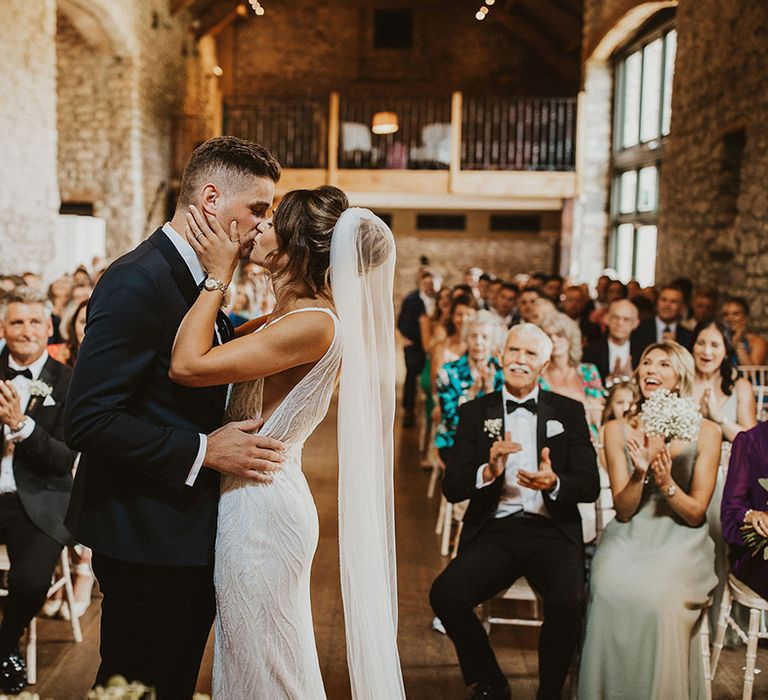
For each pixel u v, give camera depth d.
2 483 2.87
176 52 14.28
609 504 3.31
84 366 1.74
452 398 4.18
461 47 17.33
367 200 13.70
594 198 13.17
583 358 5.37
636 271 12.09
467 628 2.76
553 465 2.96
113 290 1.75
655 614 2.64
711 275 8.26
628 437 3.02
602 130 13.09
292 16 17.38
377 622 2.15
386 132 12.24
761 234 6.99
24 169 8.46
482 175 12.48
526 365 3.01
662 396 2.79
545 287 8.44
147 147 12.75
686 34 9.14
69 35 12.03
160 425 1.82
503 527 2.92
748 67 7.32
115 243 12.21
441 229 15.98
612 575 2.74
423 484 5.66
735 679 3.10
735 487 2.87
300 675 1.94
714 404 3.86
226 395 1.94
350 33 17.39
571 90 17.20
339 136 13.99
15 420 2.81
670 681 2.63
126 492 1.83
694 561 2.77
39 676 2.95
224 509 1.88
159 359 1.81
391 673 2.19
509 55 17.25
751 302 7.18
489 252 15.95
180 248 1.85
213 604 1.96
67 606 3.44
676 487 2.79
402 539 4.55
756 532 2.72
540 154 15.48
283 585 1.88
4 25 7.90
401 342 13.34
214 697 1.93
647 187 11.61
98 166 12.22
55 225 9.29
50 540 2.88
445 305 7.48
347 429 2.04
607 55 12.85
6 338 3.04
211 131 13.61
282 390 1.91
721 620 2.96
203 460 1.79
